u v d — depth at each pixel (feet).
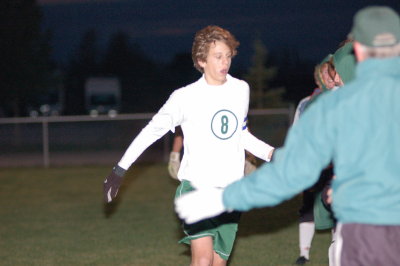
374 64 9.68
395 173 9.43
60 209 36.96
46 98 139.44
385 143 9.42
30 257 25.72
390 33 9.64
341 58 16.76
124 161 15.69
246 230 30.09
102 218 33.94
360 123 9.48
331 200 10.32
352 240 9.71
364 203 9.55
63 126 79.77
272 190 9.74
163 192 42.45
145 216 34.22
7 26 91.71
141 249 26.81
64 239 28.94
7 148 75.46
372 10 9.85
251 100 88.33
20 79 93.30
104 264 24.44
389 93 9.50
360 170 9.54
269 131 65.05
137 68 216.33
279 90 89.45
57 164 62.03
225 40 16.03
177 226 31.42
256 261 24.56
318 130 9.59
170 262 24.62
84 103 153.58
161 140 67.36
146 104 144.36
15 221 33.58
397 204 9.47
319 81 18.93
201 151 16.26
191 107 16.19
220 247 16.58
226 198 10.11
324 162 9.74
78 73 220.43
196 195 10.23
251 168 18.66
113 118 64.23
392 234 9.56
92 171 55.26
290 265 23.89
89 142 77.51
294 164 9.62
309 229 23.72
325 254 25.21
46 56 95.81
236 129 16.42
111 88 135.13
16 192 44.09
